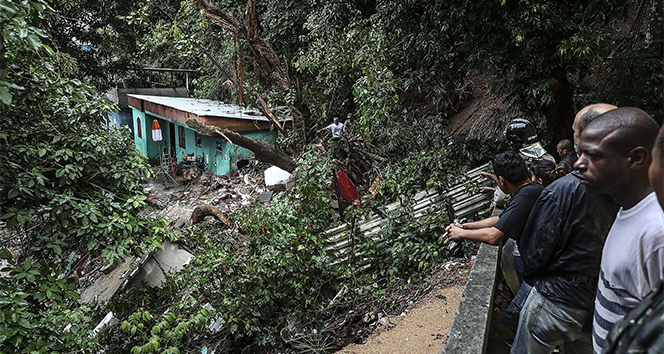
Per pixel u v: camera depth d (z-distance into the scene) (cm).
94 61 2073
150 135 2394
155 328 509
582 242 247
